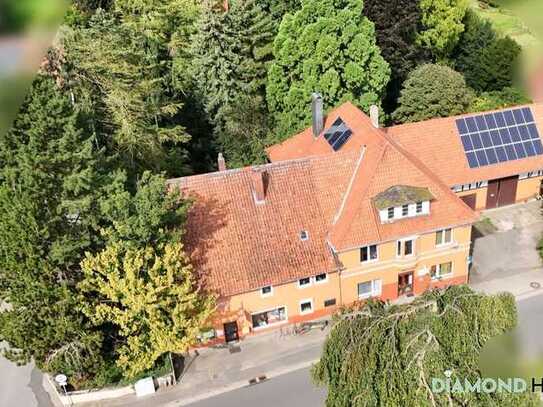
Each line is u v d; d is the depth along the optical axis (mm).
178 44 47531
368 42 42531
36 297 26109
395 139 40281
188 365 31719
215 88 46281
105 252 26391
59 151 27094
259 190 32719
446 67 48344
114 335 30203
